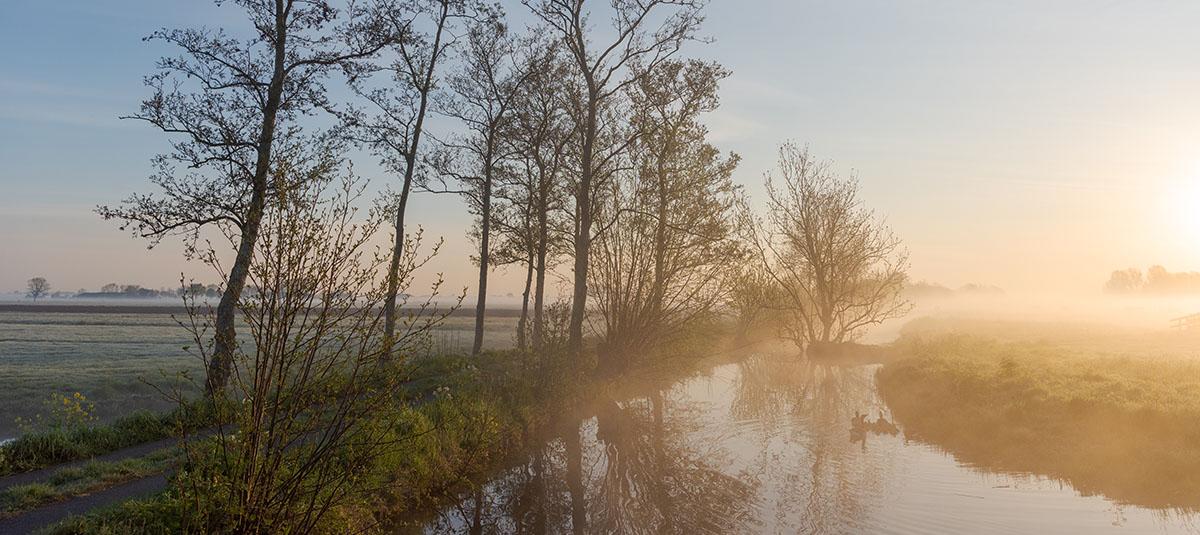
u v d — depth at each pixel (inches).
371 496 353.7
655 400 837.2
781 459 526.9
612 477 488.1
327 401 248.8
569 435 631.8
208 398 284.8
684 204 985.5
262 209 237.0
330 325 239.5
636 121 940.6
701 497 431.5
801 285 1435.8
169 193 550.9
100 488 341.7
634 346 951.0
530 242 1115.9
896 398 797.9
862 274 1429.6
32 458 397.1
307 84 635.5
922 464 496.1
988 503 398.9
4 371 1024.9
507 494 445.1
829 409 764.0
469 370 727.7
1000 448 520.4
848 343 1371.8
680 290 979.9
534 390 679.1
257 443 235.6
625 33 909.8
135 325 2583.7
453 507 417.4
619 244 950.4
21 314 3631.9
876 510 392.5
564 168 1020.5
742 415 733.3
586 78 917.8
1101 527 353.1
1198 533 339.9
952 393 718.5
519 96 995.9
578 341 884.0
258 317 232.1
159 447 434.9
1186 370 730.2
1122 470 434.3
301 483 260.4
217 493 241.3
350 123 692.1
